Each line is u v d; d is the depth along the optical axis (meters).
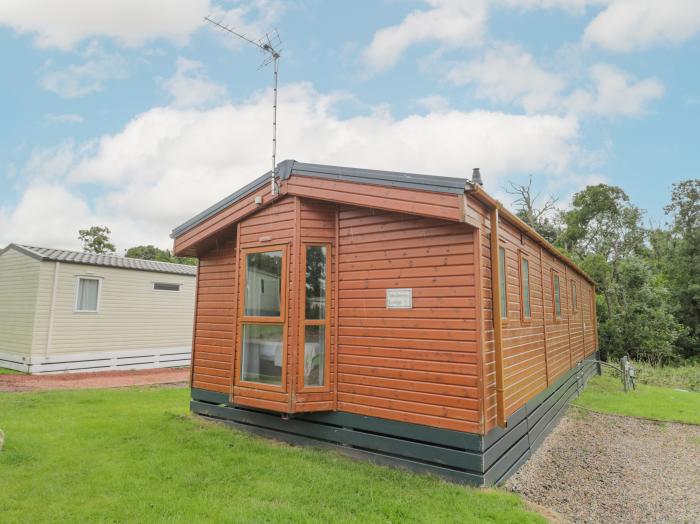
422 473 4.46
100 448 5.01
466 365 4.29
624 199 26.30
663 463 5.80
